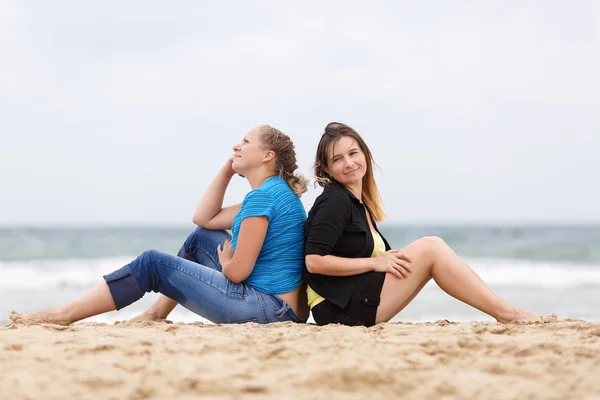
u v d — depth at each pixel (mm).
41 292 17797
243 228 4871
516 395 2852
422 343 3748
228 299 4898
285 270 5020
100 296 4918
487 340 3848
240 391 2842
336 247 4891
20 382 2914
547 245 36750
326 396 2775
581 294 16953
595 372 3182
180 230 61531
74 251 35375
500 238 43969
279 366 3236
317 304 4875
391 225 116312
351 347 3572
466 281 4750
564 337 3961
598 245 35781
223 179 5660
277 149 5195
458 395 2875
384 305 4762
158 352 3494
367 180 5301
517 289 18672
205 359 3363
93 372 3096
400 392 2914
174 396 2795
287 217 5031
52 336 3951
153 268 4961
